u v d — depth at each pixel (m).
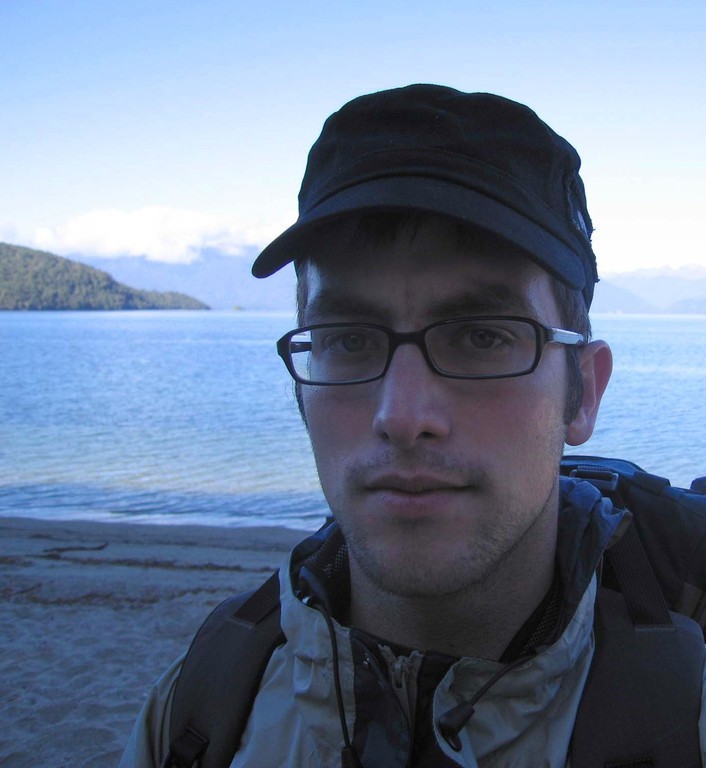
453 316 0.39
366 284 0.40
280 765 0.42
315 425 0.41
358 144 0.40
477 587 0.40
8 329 48.50
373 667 0.40
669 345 33.06
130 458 7.37
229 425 9.95
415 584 0.36
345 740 0.39
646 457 7.61
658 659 0.40
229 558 3.42
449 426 0.37
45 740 1.72
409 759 0.38
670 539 0.48
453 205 0.37
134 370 19.59
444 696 0.38
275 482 6.08
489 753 0.38
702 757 0.38
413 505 0.36
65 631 2.42
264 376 17.78
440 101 0.39
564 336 0.39
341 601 0.47
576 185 0.42
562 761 0.38
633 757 0.38
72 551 3.55
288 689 0.44
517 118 0.39
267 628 0.47
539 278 0.40
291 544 3.76
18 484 5.93
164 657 2.21
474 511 0.37
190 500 5.31
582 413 0.45
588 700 0.39
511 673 0.38
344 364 0.40
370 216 0.39
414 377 0.37
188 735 0.46
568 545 0.42
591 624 0.40
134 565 3.27
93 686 2.01
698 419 10.45
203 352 26.94
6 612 2.60
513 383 0.38
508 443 0.37
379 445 0.37
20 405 12.23
